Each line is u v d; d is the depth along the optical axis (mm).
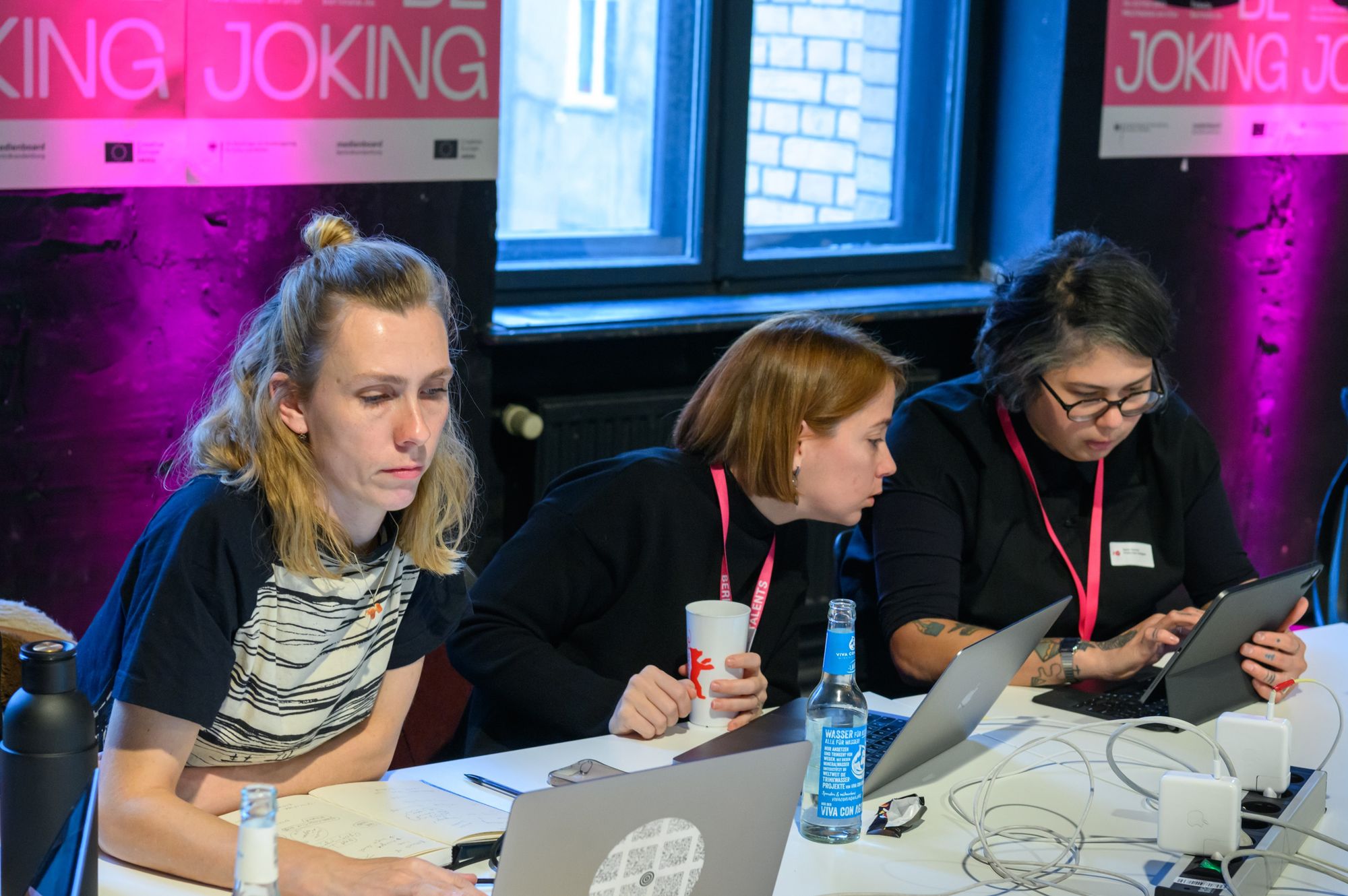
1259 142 4250
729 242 3871
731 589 2035
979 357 2336
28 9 2604
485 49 3145
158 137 2787
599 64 3637
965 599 2318
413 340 1433
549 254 3674
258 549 1462
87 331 2807
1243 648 2045
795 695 2146
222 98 2842
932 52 4102
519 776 1658
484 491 3379
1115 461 2330
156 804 1373
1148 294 2109
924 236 4234
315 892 1282
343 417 1426
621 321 3451
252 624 1474
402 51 3035
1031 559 2299
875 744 1746
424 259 1521
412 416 1438
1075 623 2320
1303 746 1851
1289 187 4336
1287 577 1969
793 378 1928
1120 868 1449
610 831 1140
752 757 1211
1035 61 3975
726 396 1995
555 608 2006
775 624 2115
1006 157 4102
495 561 2055
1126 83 3988
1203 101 4121
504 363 3465
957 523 2291
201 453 1515
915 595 2191
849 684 1519
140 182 2787
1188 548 2391
